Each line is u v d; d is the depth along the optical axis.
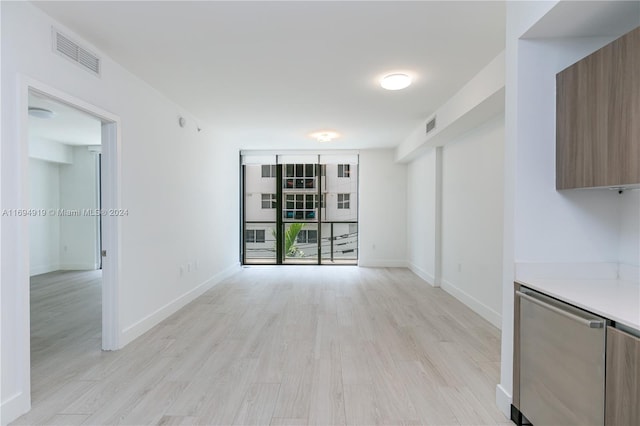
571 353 1.47
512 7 1.91
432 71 3.00
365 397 2.13
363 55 2.70
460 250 4.46
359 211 7.05
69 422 1.88
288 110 4.20
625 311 1.32
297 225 7.27
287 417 1.93
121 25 2.27
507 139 1.97
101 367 2.53
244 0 1.99
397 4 2.03
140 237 3.22
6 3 1.88
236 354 2.77
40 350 2.85
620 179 1.47
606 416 1.31
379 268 6.84
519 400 1.85
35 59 2.06
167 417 1.92
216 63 2.85
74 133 5.52
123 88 2.94
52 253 6.55
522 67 1.87
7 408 1.87
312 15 2.14
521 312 1.84
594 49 1.85
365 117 4.52
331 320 3.64
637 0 1.50
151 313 3.42
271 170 7.22
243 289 5.07
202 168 4.80
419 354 2.77
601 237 1.90
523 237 1.89
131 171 3.07
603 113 1.56
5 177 1.88
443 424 1.88
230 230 6.15
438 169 5.21
